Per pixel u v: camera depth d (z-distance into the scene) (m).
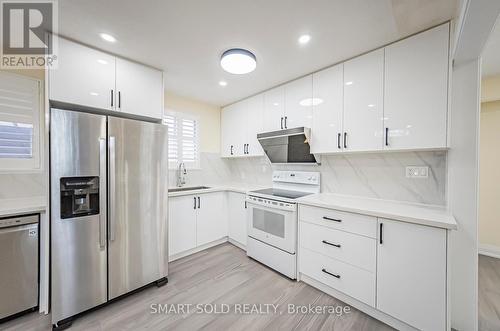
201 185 3.43
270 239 2.38
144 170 1.95
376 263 1.60
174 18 1.46
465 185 1.51
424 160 1.85
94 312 1.69
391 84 1.73
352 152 2.06
